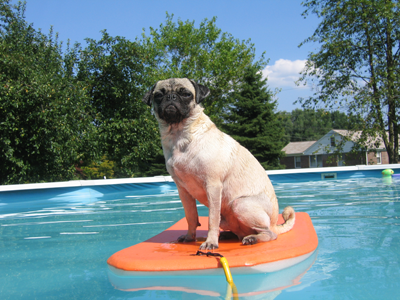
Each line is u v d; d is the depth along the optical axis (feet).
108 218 17.75
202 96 10.40
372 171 41.68
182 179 10.19
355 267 8.06
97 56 48.03
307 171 39.65
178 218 17.04
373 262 8.38
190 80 10.65
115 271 8.63
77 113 40.60
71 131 38.91
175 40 92.12
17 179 37.65
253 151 97.76
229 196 10.56
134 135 47.16
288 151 163.63
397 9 61.00
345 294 6.38
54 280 8.04
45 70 42.88
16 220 18.29
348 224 13.60
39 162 39.42
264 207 10.54
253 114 101.40
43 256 10.49
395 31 61.77
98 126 47.09
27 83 36.14
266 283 7.35
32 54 42.98
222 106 97.76
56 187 26.94
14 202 25.29
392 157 62.59
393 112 61.52
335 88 63.93
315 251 9.77
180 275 8.13
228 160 10.28
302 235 10.98
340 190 27.12
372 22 61.00
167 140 10.34
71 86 42.16
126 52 48.01
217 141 10.22
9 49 40.98
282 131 105.40
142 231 14.08
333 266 8.25
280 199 23.16
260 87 102.27
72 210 21.29
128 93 49.32
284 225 11.78
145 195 28.73
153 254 9.14
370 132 59.77
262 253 8.56
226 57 88.79
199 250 8.99
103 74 48.34
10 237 13.76
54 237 13.50
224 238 11.66
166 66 91.15
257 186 10.73
